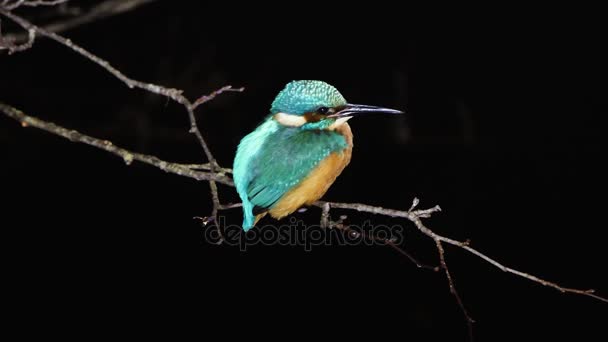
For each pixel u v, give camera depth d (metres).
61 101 14.05
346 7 15.45
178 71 14.63
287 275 11.64
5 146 13.34
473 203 14.67
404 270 11.56
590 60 16.11
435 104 16.20
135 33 14.15
